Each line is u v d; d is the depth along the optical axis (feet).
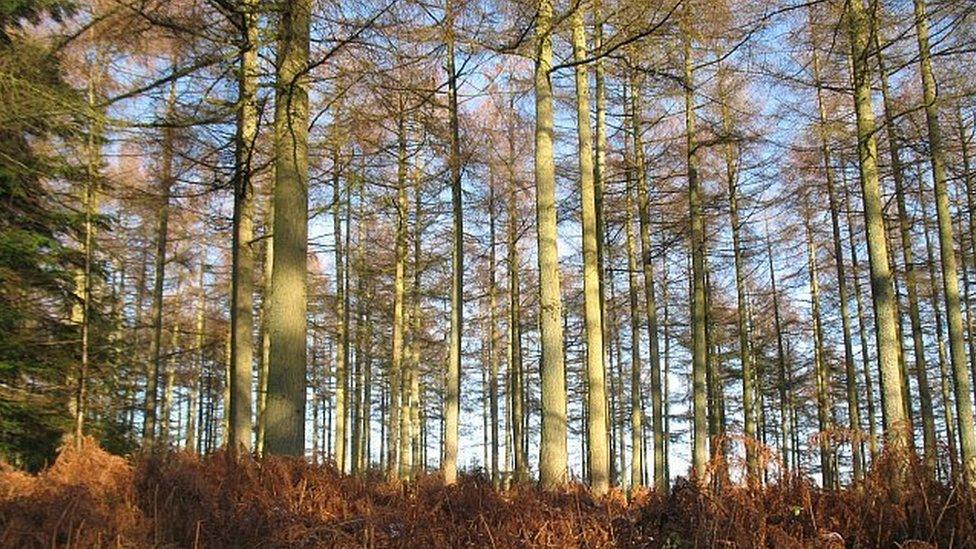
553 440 34.19
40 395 39.70
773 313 96.12
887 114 37.91
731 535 17.52
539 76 37.09
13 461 37.58
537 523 18.52
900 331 67.10
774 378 106.42
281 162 28.07
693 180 49.06
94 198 45.16
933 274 63.57
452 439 49.67
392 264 70.13
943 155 44.45
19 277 38.27
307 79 27.89
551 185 36.65
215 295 81.92
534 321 87.35
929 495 18.47
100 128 28.78
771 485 20.16
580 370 107.34
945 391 68.80
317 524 17.88
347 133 32.53
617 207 59.88
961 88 37.40
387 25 27.25
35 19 37.76
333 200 45.83
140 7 26.58
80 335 42.68
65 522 15.47
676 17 32.42
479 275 80.53
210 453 23.82
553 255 36.14
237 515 17.51
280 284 27.09
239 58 29.53
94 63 29.04
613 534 18.57
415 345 73.26
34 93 26.76
